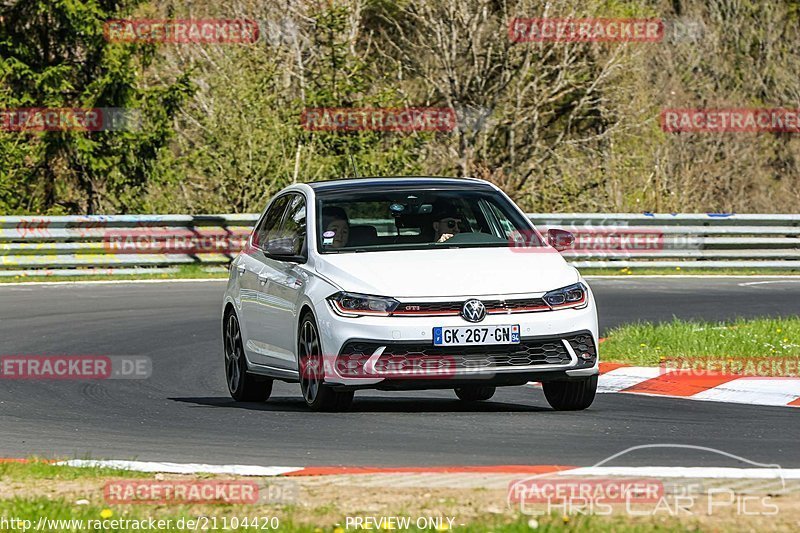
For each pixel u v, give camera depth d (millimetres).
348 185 39562
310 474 26438
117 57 113562
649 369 45094
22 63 112562
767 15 176250
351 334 33938
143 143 113812
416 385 33969
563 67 129125
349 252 36750
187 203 111750
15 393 43281
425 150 123375
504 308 34156
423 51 137875
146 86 119188
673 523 21281
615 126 129250
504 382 34188
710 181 154750
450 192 39188
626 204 127188
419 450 29750
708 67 170875
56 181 118562
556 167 133125
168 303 71438
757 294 77250
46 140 113938
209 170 107625
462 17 130875
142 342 56812
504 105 130625
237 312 41719
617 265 92000
